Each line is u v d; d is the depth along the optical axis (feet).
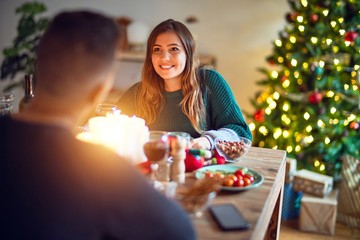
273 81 10.44
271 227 6.33
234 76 13.74
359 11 9.46
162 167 4.76
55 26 2.96
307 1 9.77
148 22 14.12
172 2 13.75
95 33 2.95
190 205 4.10
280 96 10.31
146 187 2.99
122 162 2.96
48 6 14.87
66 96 2.94
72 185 2.76
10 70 14.02
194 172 5.18
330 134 9.96
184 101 6.66
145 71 6.77
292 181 9.63
